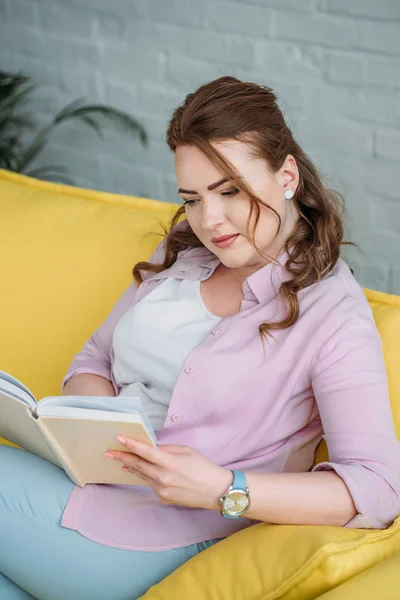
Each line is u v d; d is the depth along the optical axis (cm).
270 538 154
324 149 327
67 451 161
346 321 170
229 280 190
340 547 144
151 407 188
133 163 376
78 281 223
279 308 179
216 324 186
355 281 182
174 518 174
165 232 219
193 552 175
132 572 171
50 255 228
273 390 174
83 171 393
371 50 304
